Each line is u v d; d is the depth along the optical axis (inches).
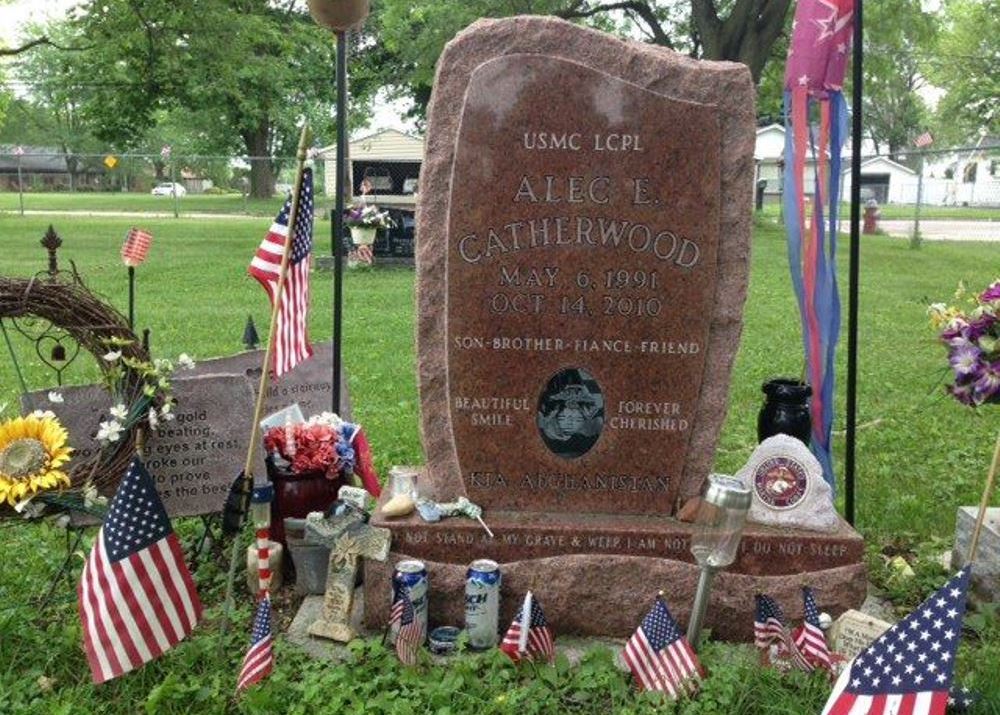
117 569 78.0
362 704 76.9
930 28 622.8
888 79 682.8
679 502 94.3
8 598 94.0
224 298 289.1
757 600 83.5
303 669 83.0
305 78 806.5
